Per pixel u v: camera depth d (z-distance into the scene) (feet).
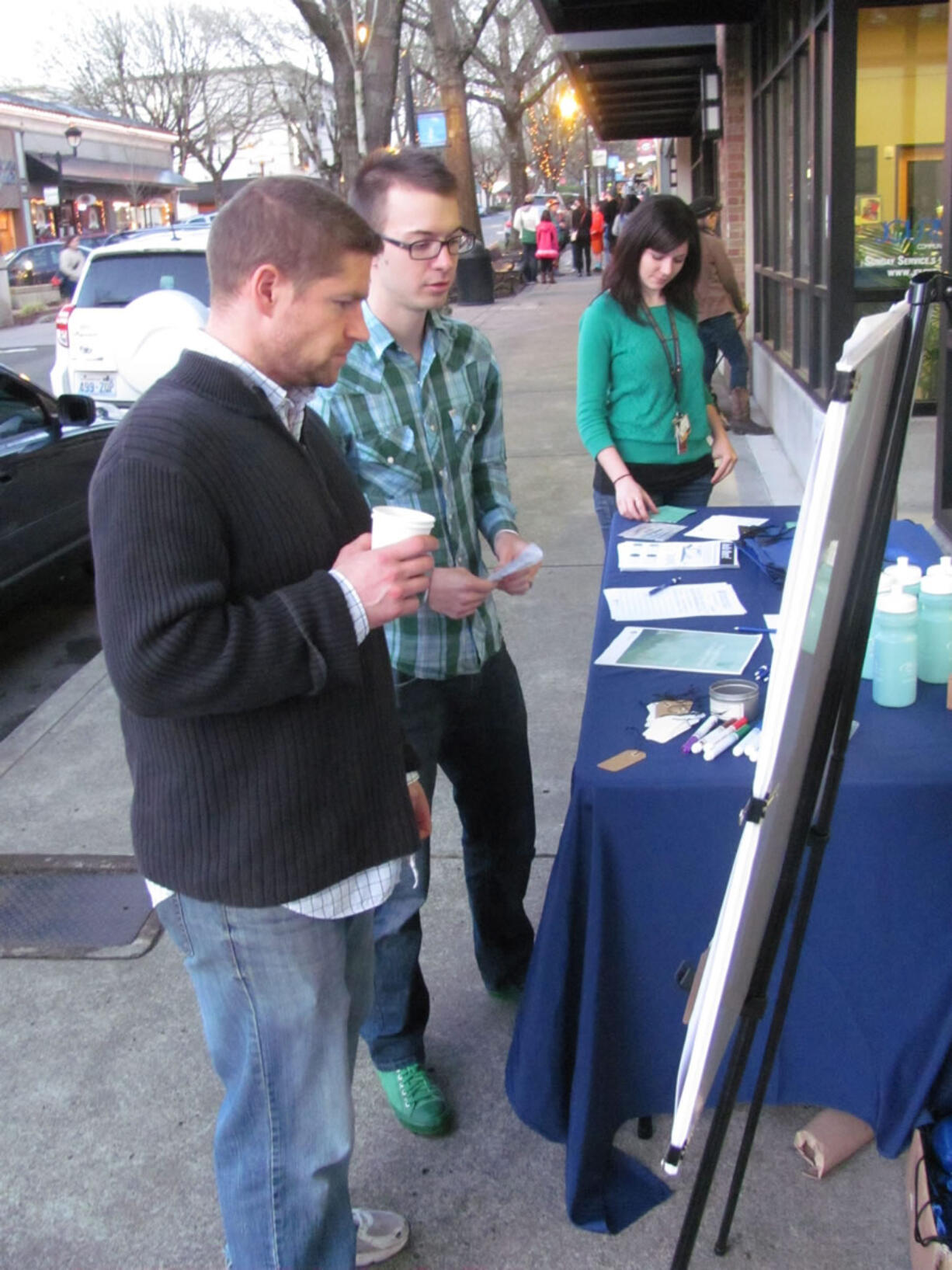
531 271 87.25
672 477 12.80
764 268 32.17
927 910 7.11
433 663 8.03
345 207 5.33
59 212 139.95
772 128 30.48
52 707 16.34
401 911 8.00
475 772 8.87
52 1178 8.14
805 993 7.44
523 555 7.91
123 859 12.14
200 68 158.71
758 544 11.10
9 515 18.62
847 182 21.94
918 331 5.24
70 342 27.76
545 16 30.86
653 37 38.40
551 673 15.83
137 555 4.86
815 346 24.16
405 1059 8.33
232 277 5.26
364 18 46.80
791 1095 7.75
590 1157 7.35
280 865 5.40
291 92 142.10
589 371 12.42
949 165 14.56
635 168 224.12
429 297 7.51
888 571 8.38
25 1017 9.86
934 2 21.52
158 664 4.82
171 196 169.37
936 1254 6.40
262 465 5.25
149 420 5.02
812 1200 7.45
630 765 7.20
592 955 7.16
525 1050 7.54
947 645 8.04
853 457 4.47
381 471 7.80
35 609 22.29
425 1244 7.39
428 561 5.33
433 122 63.46
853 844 7.04
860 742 7.35
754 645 8.89
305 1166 5.95
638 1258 7.20
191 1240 7.57
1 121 128.47
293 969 5.66
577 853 7.21
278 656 4.99
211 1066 9.13
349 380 7.66
